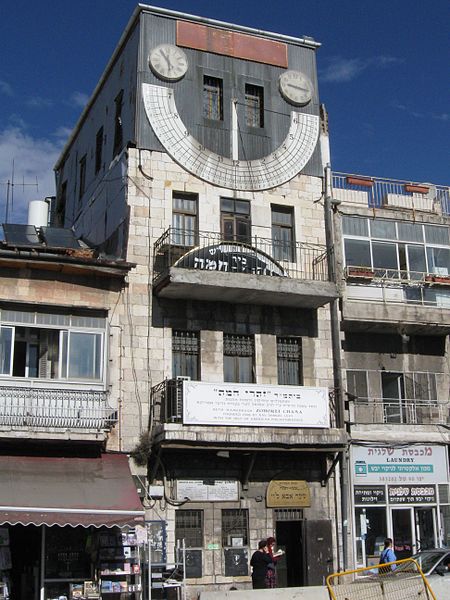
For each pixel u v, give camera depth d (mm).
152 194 22203
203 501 20625
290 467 21750
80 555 19047
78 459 19609
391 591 13852
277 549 21516
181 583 18578
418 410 24484
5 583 17938
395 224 25297
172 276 20500
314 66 25422
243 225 23141
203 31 24062
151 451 20250
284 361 22766
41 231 22672
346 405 22797
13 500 17250
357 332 24328
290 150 24188
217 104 23906
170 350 21312
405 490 22844
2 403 19031
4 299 19906
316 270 23422
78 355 20344
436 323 24328
